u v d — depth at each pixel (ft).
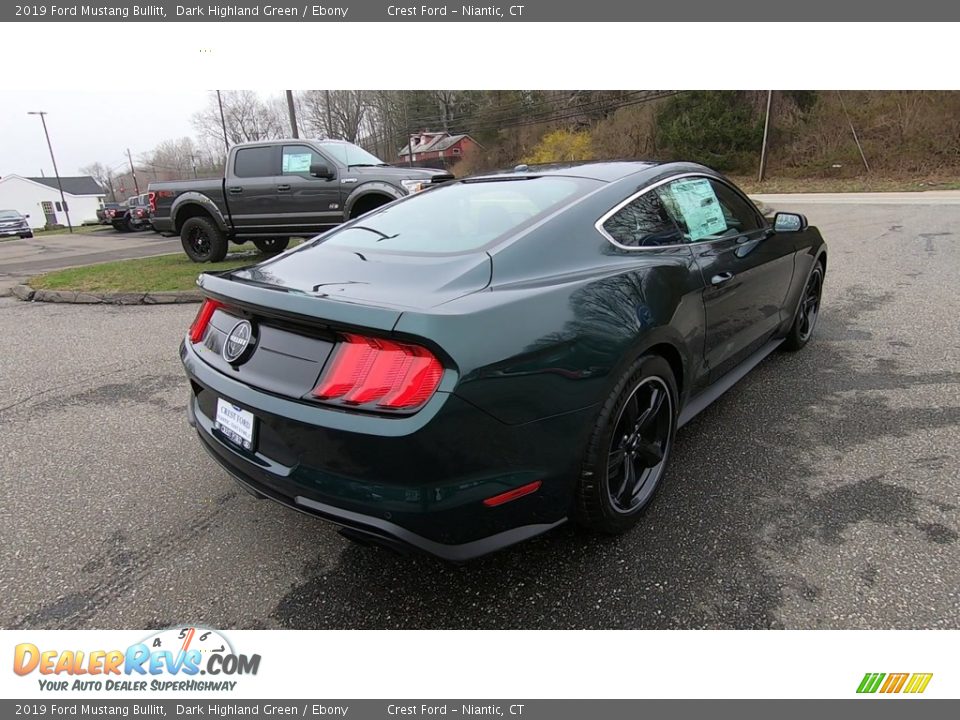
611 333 6.73
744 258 10.07
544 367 6.08
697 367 8.91
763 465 9.11
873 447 9.48
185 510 8.76
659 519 7.95
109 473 9.86
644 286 7.47
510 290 6.36
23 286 26.55
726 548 7.32
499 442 5.87
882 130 90.58
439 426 5.49
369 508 5.78
